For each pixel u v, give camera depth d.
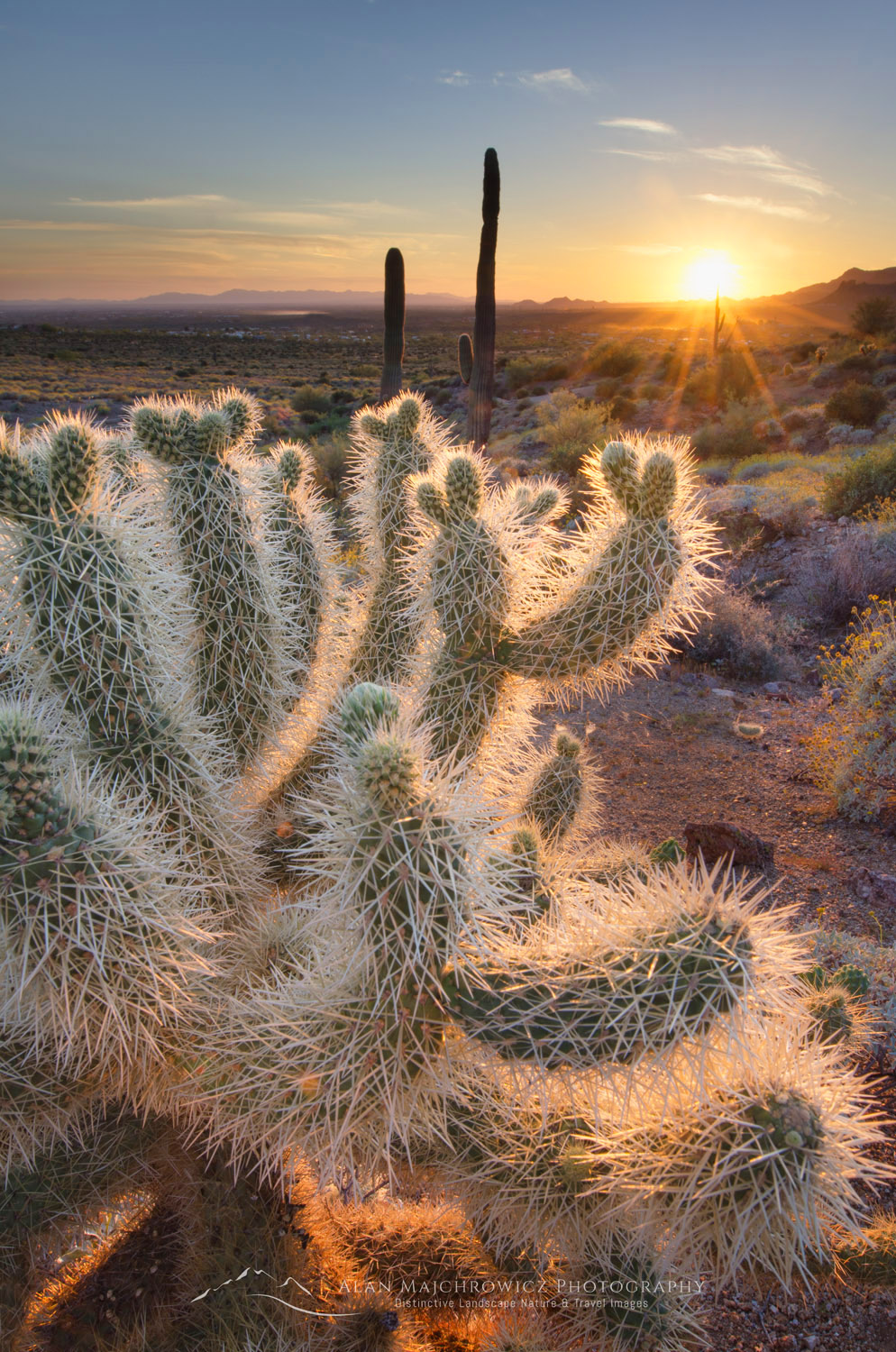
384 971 1.59
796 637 9.38
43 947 1.54
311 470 3.43
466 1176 1.92
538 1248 1.96
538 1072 1.63
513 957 1.66
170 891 1.75
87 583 1.98
